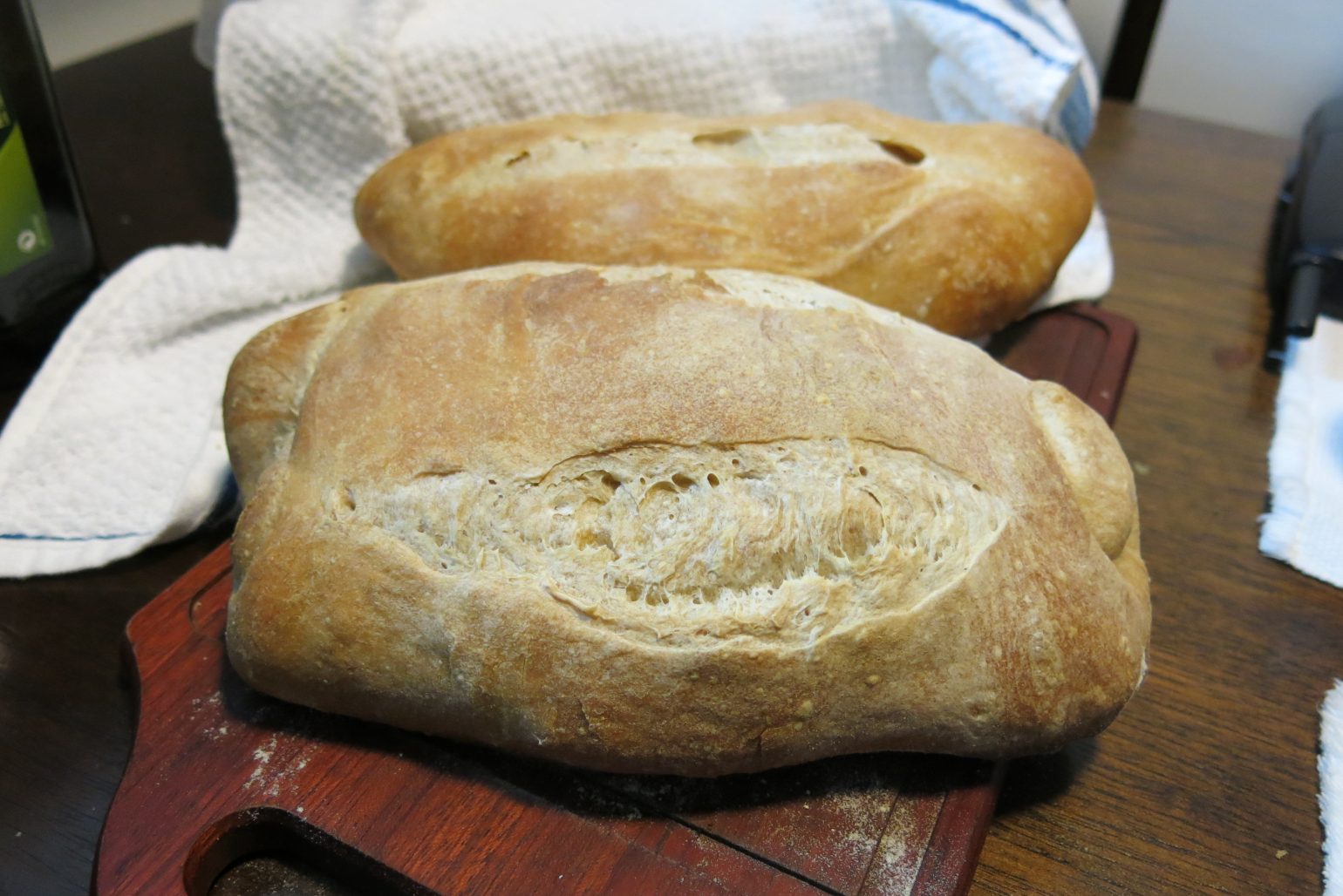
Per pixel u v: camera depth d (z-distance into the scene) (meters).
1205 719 0.40
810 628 0.34
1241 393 0.53
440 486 0.35
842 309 0.39
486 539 0.35
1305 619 0.44
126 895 0.33
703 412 0.35
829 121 0.53
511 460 0.35
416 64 0.57
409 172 0.52
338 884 0.35
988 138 0.53
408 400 0.36
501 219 0.50
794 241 0.49
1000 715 0.34
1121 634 0.35
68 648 0.42
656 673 0.33
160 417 0.49
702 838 0.35
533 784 0.36
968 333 0.50
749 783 0.36
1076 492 0.37
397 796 0.35
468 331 0.38
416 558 0.35
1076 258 0.57
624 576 0.34
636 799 0.35
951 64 0.60
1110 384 0.50
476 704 0.34
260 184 0.59
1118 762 0.39
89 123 0.70
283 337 0.40
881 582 0.34
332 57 0.56
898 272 0.49
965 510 0.35
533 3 0.61
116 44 0.80
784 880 0.34
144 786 0.35
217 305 0.52
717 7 0.62
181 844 0.34
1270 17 0.72
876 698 0.34
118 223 0.61
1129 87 0.80
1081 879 0.36
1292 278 0.54
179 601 0.40
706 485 0.35
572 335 0.37
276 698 0.37
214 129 0.70
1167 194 0.67
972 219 0.49
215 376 0.51
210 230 0.61
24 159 0.48
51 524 0.45
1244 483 0.49
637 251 0.49
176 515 0.44
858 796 0.35
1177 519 0.47
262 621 0.35
